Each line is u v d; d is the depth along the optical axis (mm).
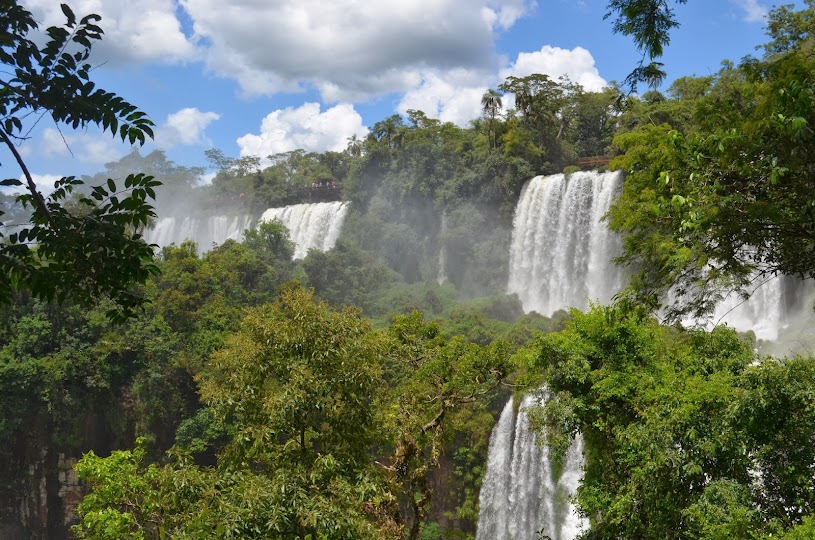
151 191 7883
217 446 52656
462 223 73875
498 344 25609
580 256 61344
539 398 24094
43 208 7480
